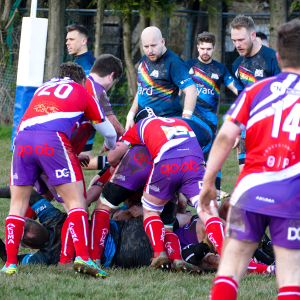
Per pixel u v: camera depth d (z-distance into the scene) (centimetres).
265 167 838
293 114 838
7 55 5441
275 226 834
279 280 843
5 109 5478
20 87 3372
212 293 825
